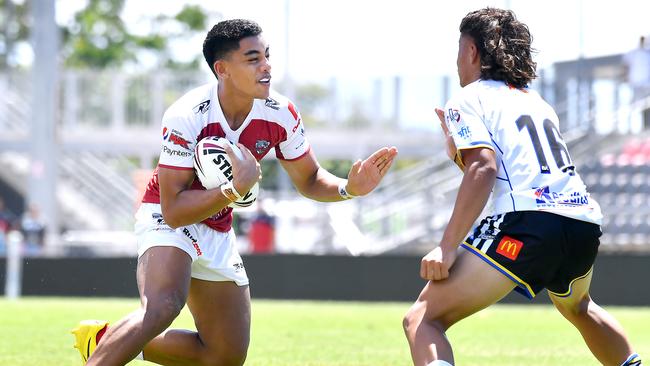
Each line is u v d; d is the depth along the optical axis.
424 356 16.69
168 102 88.06
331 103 85.75
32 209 73.12
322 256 59.56
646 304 55.34
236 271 19.55
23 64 132.88
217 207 17.72
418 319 17.14
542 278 17.30
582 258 17.55
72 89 86.94
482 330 37.31
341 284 59.41
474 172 16.95
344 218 71.00
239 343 19.62
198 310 19.58
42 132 77.44
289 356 28.16
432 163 80.75
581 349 30.55
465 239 17.58
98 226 92.12
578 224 17.33
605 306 55.53
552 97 78.06
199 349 19.67
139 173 64.31
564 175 17.44
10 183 100.94
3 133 88.50
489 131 17.52
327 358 27.73
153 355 19.89
